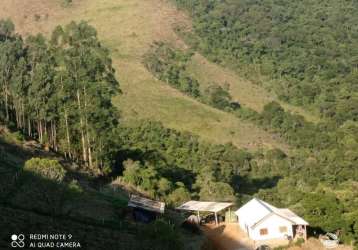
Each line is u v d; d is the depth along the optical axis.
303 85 144.25
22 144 63.75
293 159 105.62
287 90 145.88
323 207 57.25
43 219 39.31
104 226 43.44
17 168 49.56
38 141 69.75
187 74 154.50
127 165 71.56
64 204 44.38
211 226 60.31
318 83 146.12
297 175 96.50
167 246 41.00
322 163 100.62
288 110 135.62
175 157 91.62
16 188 43.16
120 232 42.47
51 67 73.38
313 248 52.62
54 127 69.62
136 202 52.56
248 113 129.38
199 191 79.12
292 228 54.66
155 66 153.75
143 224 47.25
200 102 137.25
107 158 69.50
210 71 159.12
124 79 142.38
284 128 122.06
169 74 149.75
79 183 55.97
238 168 98.75
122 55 159.62
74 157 69.81
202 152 99.69
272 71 156.38
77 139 70.19
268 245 52.59
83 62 73.44
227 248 52.16
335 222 55.34
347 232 55.06
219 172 92.94
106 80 78.94
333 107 129.88
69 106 68.19
